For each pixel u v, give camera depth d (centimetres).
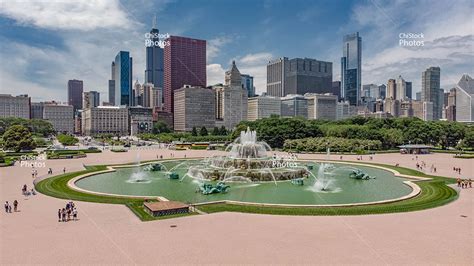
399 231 5244
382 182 10400
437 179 10431
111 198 7794
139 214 6306
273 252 4394
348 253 4353
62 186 9262
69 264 4034
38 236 5053
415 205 6925
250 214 6344
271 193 8850
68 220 5931
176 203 6800
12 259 4188
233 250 4466
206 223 5741
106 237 5003
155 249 4506
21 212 6475
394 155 18312
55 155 17562
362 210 6550
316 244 4684
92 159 16775
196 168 11862
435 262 4078
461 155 17700
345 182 10450
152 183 10369
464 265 3997
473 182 9688
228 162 12000
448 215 6200
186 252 4400
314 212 6431
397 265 3994
